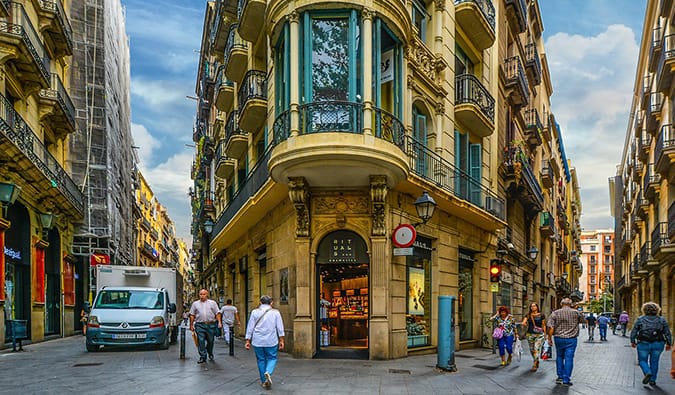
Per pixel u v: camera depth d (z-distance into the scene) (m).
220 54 24.59
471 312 17.00
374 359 11.32
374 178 11.19
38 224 17.84
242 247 19.88
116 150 32.81
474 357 13.07
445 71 15.54
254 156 18.22
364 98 10.77
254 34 16.52
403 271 12.47
